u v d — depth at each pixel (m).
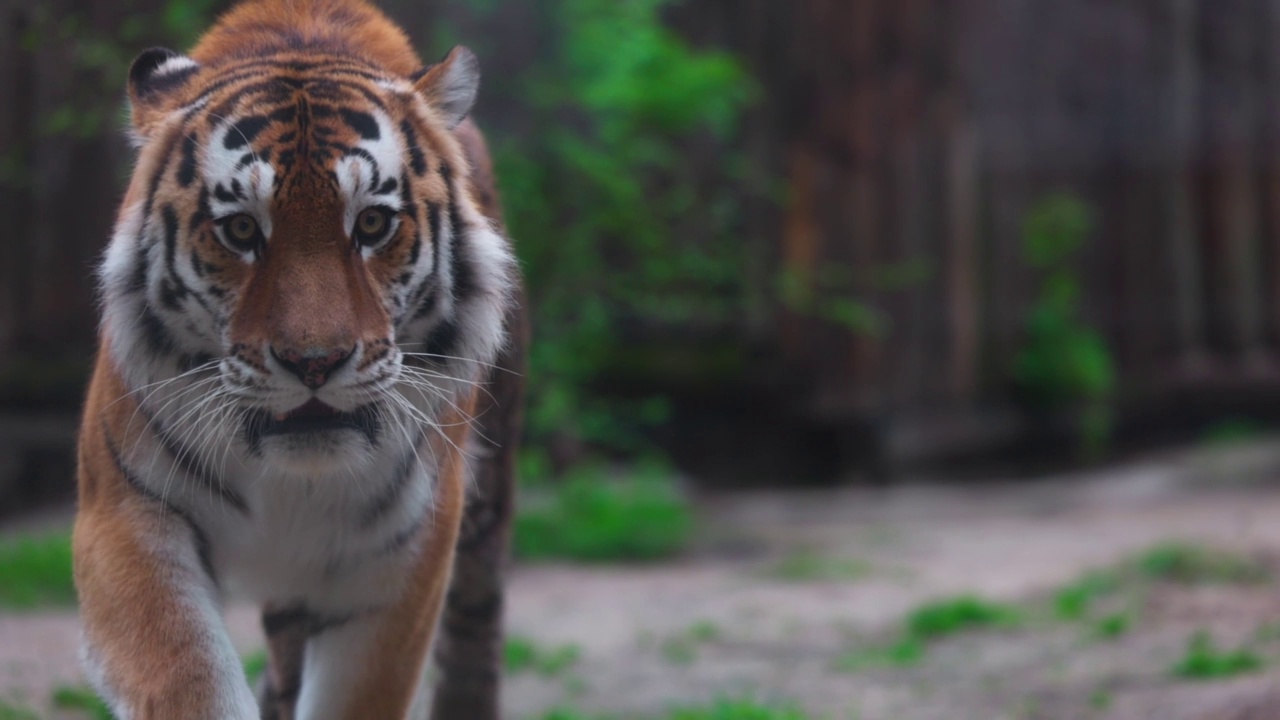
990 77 13.68
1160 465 12.62
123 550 3.07
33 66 9.42
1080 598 7.00
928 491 12.41
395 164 3.07
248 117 3.01
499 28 9.93
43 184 10.34
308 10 3.55
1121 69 14.06
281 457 3.00
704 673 6.24
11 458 10.37
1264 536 8.12
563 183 10.23
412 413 3.18
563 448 10.80
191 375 3.10
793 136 12.72
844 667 6.21
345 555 3.32
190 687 2.90
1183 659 5.61
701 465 12.99
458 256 3.23
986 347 13.57
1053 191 14.06
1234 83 14.19
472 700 4.43
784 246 12.65
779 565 9.13
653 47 10.22
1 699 4.82
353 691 3.39
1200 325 14.26
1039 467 13.59
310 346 2.86
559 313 10.32
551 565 9.32
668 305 11.34
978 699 5.44
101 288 3.26
